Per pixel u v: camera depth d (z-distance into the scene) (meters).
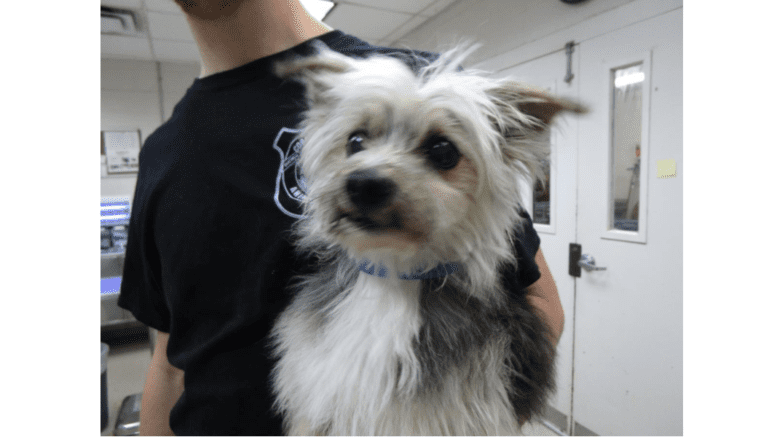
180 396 0.98
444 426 0.73
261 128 0.91
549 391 0.86
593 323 2.65
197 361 0.89
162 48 4.94
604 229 2.55
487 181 0.77
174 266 0.91
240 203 0.88
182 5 0.91
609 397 2.58
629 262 2.42
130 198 5.44
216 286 0.89
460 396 0.74
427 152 0.74
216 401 0.86
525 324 0.84
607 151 2.50
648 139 2.26
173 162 0.95
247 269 0.88
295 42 1.05
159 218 0.95
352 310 0.81
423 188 0.69
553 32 2.78
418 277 0.78
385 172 0.68
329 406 0.77
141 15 3.92
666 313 2.23
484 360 0.77
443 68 0.88
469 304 0.80
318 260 0.91
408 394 0.73
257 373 0.87
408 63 1.00
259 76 0.96
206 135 0.93
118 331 5.10
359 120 0.79
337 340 0.80
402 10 3.77
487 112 0.79
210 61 1.04
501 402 0.77
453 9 3.70
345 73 0.87
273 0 1.00
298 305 0.87
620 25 2.36
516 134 0.83
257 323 0.88
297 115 0.93
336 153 0.82
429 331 0.77
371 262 0.79
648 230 2.30
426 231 0.70
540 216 3.04
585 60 2.58
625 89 2.39
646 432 2.37
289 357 0.83
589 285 2.67
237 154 0.90
